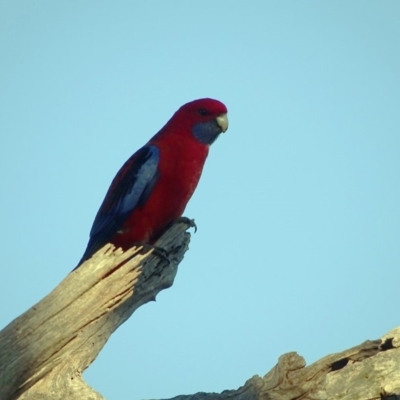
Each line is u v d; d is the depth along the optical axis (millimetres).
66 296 9984
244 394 10594
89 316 10062
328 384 10594
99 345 10555
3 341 9648
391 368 10617
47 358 9836
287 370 10703
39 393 9828
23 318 9805
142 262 11203
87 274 10141
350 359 10781
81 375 10203
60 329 9852
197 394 10773
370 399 10461
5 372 9547
